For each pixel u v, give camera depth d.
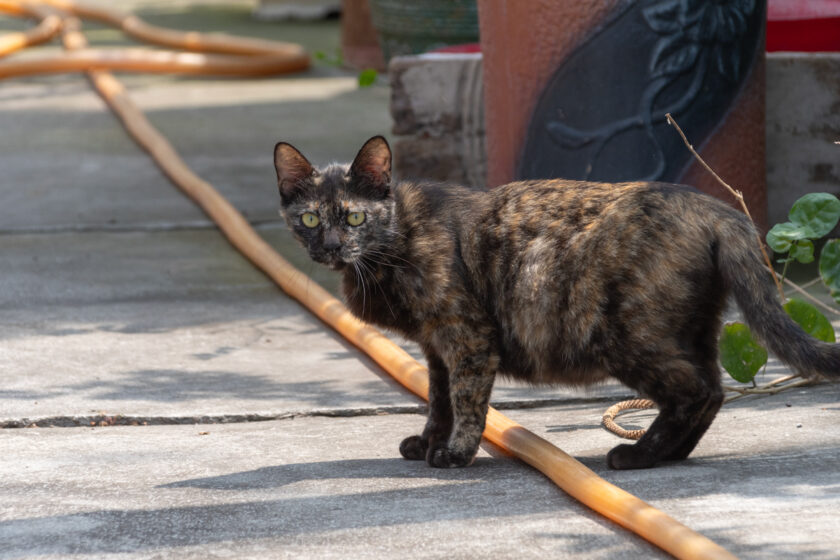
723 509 3.67
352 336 6.32
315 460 4.53
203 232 9.16
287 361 6.11
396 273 4.49
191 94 15.60
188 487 4.14
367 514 3.81
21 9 23.48
